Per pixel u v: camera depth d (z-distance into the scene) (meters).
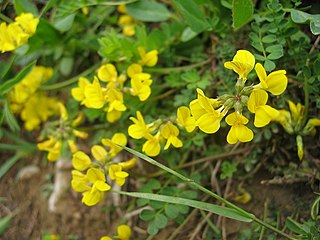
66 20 0.18
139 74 0.16
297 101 0.16
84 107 0.20
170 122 0.15
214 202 0.17
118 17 0.20
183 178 0.13
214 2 0.16
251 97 0.12
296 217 0.16
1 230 0.19
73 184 0.15
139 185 0.18
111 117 0.17
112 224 0.18
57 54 0.19
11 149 0.20
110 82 0.16
